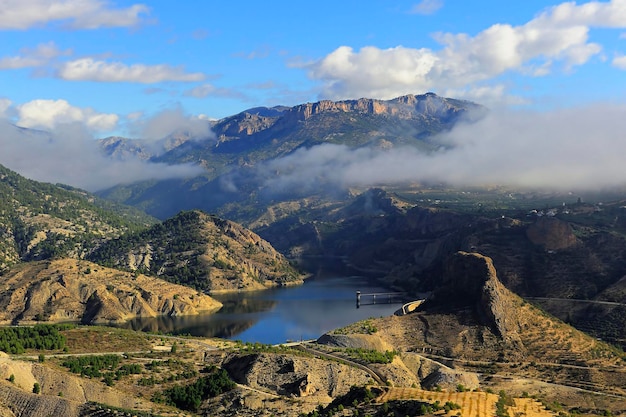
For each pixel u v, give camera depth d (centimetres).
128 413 18288
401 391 18888
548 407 18488
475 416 16550
